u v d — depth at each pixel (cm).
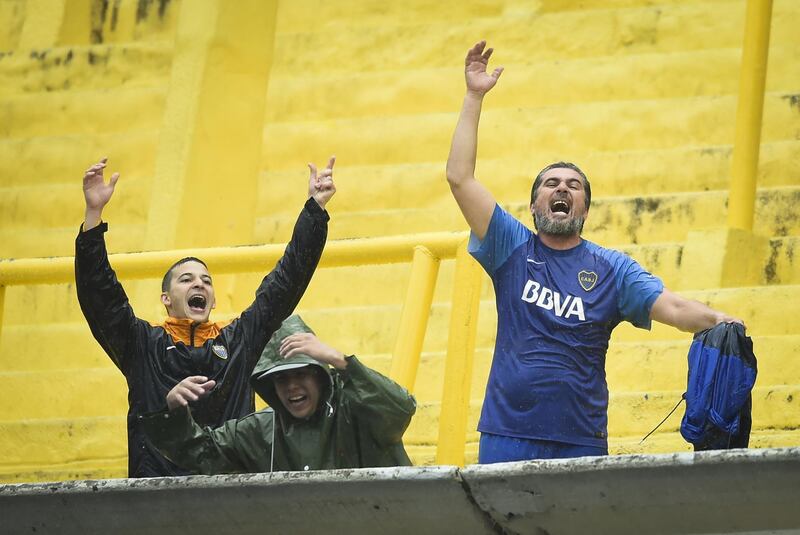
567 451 2009
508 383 2033
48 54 3647
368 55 3541
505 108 3400
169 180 3359
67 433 2836
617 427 2623
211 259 2570
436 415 2700
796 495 1772
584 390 2031
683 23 3422
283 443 2103
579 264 2098
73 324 3144
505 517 1873
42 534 1998
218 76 3481
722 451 1777
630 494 1819
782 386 2580
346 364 2077
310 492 1894
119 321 2211
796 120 3259
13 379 2970
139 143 3512
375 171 3400
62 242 3450
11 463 2836
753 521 1811
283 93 3522
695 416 1933
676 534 1844
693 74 3362
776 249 2950
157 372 2205
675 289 2945
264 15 3591
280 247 2566
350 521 1914
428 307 2406
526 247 2106
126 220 3441
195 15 3519
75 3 3731
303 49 3566
